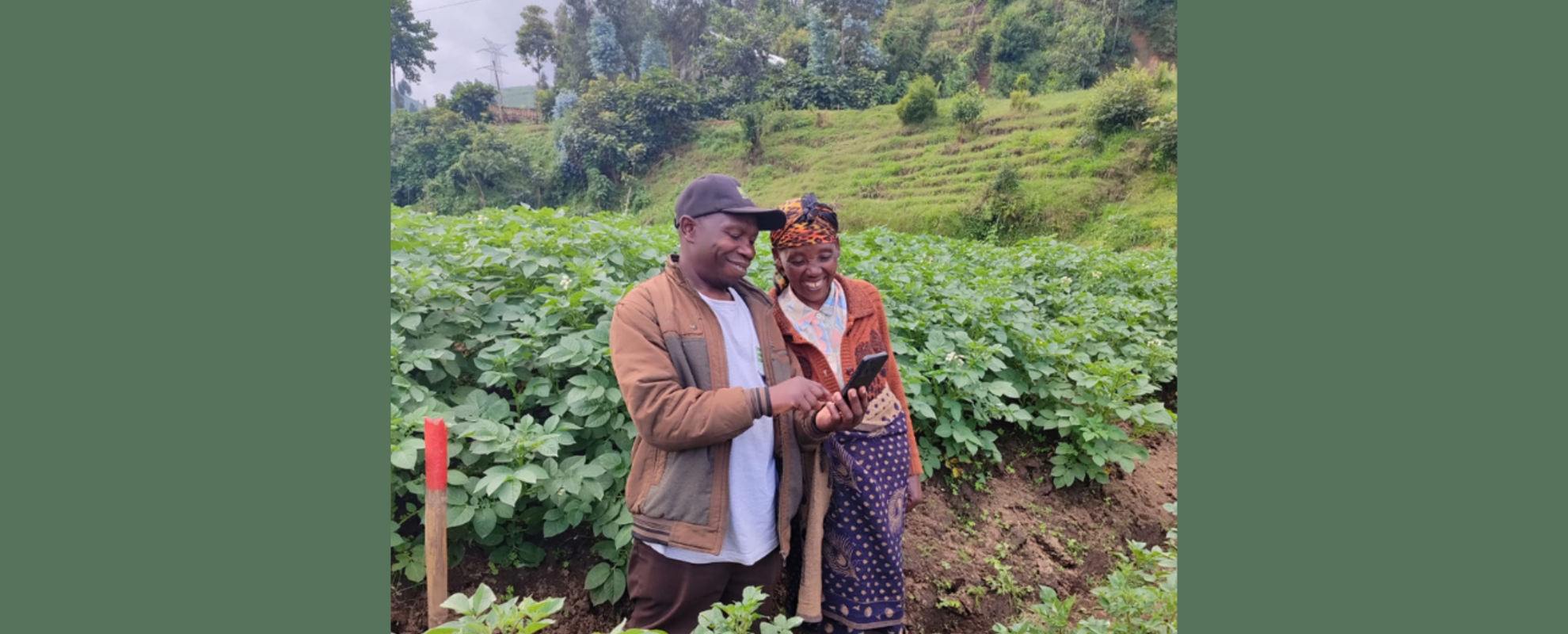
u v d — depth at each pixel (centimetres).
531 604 185
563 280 349
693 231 229
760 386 237
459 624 182
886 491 259
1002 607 361
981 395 419
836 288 269
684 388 217
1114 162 1875
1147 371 543
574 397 301
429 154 2062
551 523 292
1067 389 454
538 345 325
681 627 241
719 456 224
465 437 299
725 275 232
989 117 2103
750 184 2023
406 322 322
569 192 2012
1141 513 443
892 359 280
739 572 241
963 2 2314
